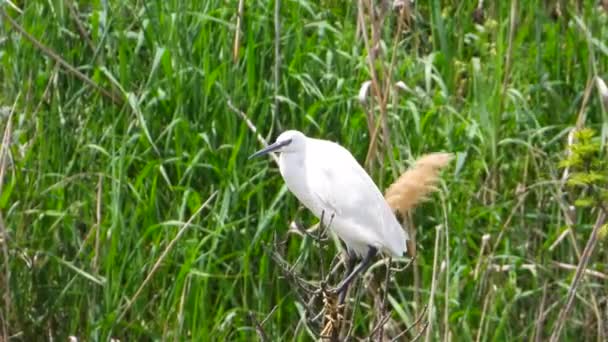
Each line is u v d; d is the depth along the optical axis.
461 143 11.70
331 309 8.02
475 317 11.03
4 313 10.95
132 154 11.30
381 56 10.49
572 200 11.55
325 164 9.23
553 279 11.31
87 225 11.51
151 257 10.95
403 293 11.28
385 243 9.12
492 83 11.91
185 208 11.23
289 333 11.05
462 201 11.41
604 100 10.78
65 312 11.20
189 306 10.80
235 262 11.30
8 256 10.88
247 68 11.58
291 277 8.62
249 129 11.43
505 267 11.09
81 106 11.91
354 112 11.65
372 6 10.31
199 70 11.62
